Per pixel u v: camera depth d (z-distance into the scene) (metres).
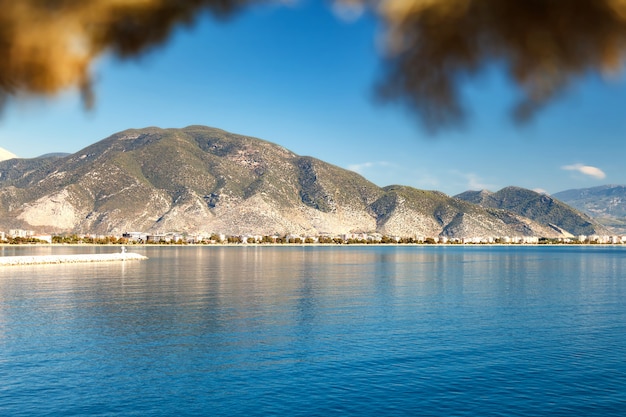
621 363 29.17
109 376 26.77
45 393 24.22
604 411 22.41
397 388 25.03
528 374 27.12
